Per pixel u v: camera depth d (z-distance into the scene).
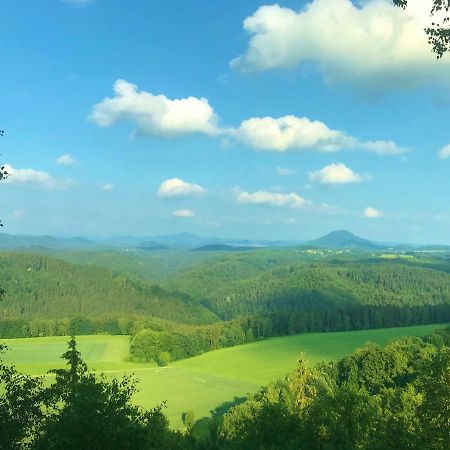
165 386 94.12
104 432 18.12
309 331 149.62
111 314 189.00
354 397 24.88
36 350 129.38
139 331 143.75
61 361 118.94
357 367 71.94
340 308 155.50
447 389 19.61
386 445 21.44
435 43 14.86
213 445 29.89
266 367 108.62
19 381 19.34
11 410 18.33
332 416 24.16
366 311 149.88
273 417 25.33
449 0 14.27
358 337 126.81
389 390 38.44
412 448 19.77
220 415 70.44
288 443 23.81
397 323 147.50
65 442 17.69
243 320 154.12
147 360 126.44
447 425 19.12
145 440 18.86
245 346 132.88
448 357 20.53
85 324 166.00
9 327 154.75
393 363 67.69
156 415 20.98
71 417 18.20
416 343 82.50
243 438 26.09
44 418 18.84
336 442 23.06
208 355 129.62
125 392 19.86
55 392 19.92
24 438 18.47
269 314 159.25
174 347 130.62
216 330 146.25
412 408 30.56
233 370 109.19
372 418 23.83
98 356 132.12
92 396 19.17
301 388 44.47
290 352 118.56
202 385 94.19
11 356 121.75
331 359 105.19
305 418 24.98
